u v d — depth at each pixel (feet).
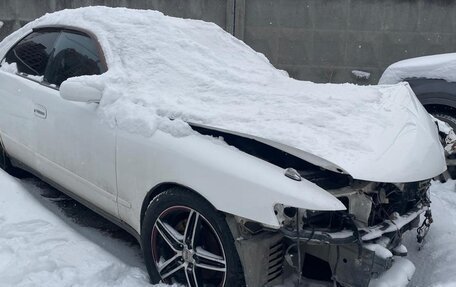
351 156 7.48
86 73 10.80
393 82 16.29
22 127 12.42
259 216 7.06
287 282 7.96
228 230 7.52
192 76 10.09
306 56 26.48
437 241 10.69
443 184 14.25
